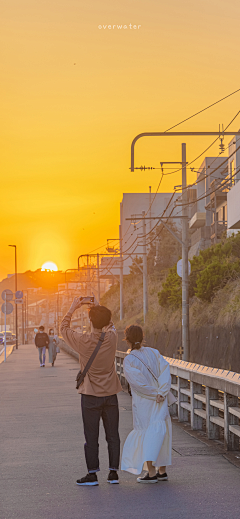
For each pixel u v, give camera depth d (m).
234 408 8.27
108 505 5.73
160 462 6.47
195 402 10.50
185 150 30.66
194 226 63.91
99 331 6.56
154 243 86.06
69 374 24.69
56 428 11.02
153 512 5.44
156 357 6.58
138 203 104.31
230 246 40.19
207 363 28.98
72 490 6.38
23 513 5.51
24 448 9.03
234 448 8.41
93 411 6.57
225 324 27.41
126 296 79.56
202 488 6.33
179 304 40.16
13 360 36.47
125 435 10.16
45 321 199.12
